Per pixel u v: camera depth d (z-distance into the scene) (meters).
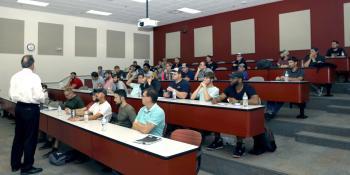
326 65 5.42
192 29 10.74
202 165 3.54
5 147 4.65
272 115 4.64
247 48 9.16
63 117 3.75
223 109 3.42
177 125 4.05
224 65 9.58
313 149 3.59
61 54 9.87
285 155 3.36
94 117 3.71
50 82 9.62
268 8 8.65
